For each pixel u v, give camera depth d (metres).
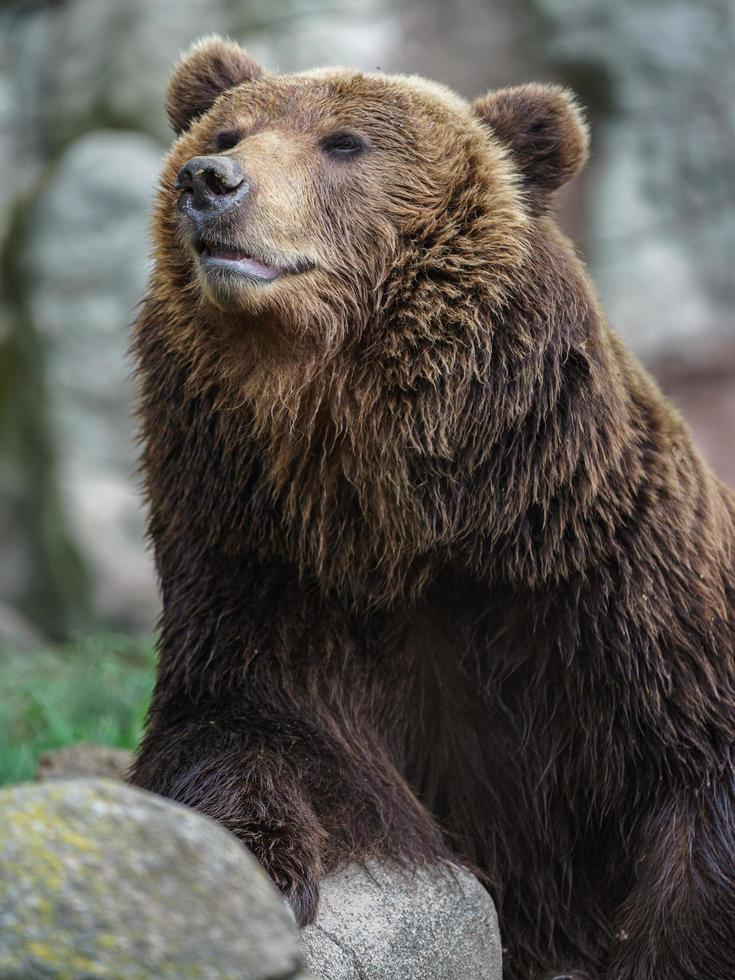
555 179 10.78
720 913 9.56
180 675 10.17
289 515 9.75
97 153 29.86
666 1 32.28
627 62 32.53
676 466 10.23
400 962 9.00
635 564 9.80
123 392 29.56
